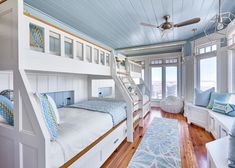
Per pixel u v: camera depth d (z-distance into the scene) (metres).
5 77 1.94
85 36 4.03
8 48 1.13
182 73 5.12
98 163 1.71
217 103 2.84
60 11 2.66
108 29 3.61
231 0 2.28
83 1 2.32
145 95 4.95
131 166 1.85
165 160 1.99
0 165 1.28
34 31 1.31
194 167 1.83
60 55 1.52
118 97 3.34
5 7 1.12
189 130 3.20
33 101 1.03
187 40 4.48
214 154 1.33
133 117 2.80
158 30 3.68
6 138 1.21
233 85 2.91
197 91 3.65
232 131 1.13
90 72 2.10
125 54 6.49
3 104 1.32
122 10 2.62
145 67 6.24
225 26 3.02
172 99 5.11
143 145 2.45
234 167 1.09
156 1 2.32
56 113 1.56
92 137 1.58
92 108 2.48
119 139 2.36
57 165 1.08
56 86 2.78
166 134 2.95
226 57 2.97
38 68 1.23
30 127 1.02
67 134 1.34
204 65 3.81
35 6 2.47
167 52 5.76
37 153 0.98
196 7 2.51
